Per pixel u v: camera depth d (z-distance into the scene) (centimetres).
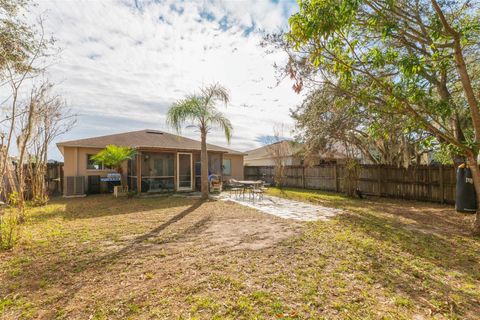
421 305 251
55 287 288
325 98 841
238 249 412
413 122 446
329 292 275
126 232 520
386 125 577
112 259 370
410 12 543
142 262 358
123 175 1232
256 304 251
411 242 448
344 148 1152
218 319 227
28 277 314
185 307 246
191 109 984
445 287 288
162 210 782
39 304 254
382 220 630
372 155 1373
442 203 895
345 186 1176
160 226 572
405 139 895
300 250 407
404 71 330
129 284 294
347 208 813
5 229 443
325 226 568
